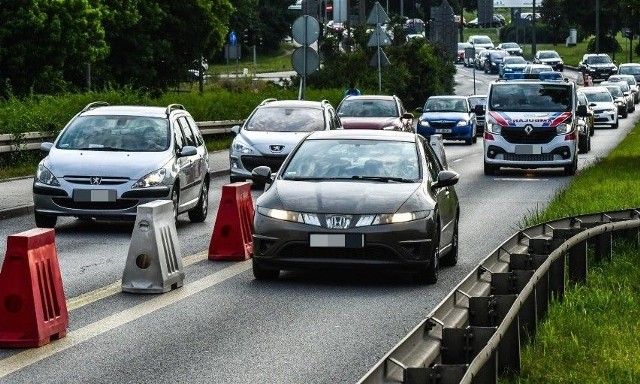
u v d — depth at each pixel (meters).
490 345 15.81
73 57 120.25
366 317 24.72
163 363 20.25
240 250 32.59
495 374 16.42
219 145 86.44
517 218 44.88
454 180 30.59
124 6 138.00
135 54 144.12
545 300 23.20
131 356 20.77
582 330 21.98
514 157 68.94
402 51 145.00
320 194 28.89
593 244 32.50
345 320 24.34
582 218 33.41
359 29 133.62
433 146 39.97
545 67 187.12
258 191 56.06
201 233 39.53
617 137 114.19
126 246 36.06
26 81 116.00
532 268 25.75
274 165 57.16
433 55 150.25
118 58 143.50
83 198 38.56
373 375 14.14
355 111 74.88
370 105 75.38
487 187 60.34
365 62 128.00
